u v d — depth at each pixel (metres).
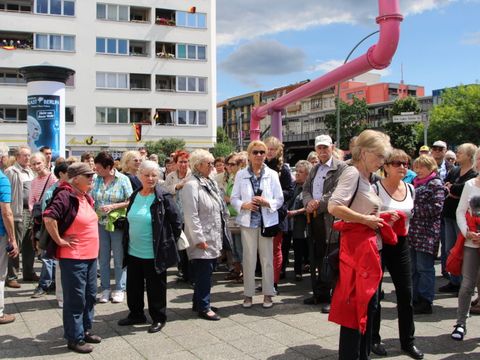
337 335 4.99
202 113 42.72
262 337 4.95
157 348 4.69
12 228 5.27
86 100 38.84
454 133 48.59
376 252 3.66
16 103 37.00
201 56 42.56
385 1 8.80
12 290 7.07
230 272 7.83
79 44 38.59
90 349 4.61
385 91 83.25
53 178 7.34
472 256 4.80
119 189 6.36
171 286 7.34
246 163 7.46
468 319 5.48
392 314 5.68
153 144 38.47
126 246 5.37
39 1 37.50
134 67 40.34
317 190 6.18
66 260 4.59
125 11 40.00
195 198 5.54
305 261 8.39
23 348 4.73
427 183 5.74
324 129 85.00
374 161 3.72
